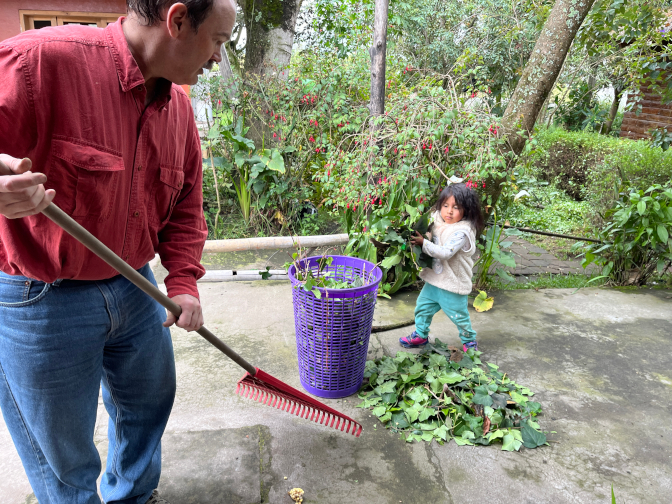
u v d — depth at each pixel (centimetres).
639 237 431
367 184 348
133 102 133
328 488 207
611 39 602
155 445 179
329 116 538
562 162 800
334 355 261
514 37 977
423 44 1140
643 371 308
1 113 110
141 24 126
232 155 583
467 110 366
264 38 597
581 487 211
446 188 308
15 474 212
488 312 391
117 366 164
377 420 254
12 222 122
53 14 770
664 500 205
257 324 356
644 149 613
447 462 225
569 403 272
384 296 411
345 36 761
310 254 434
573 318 384
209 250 398
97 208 130
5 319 135
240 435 237
